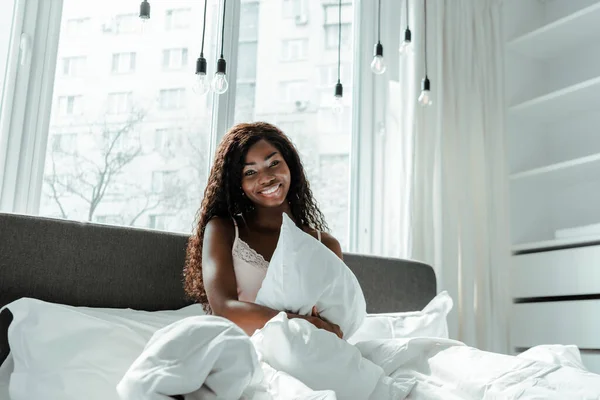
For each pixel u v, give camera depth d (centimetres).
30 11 208
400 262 243
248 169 177
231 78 252
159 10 241
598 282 270
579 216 324
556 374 120
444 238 273
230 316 147
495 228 292
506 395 119
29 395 134
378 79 289
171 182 235
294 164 191
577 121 331
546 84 350
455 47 297
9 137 199
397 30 296
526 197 330
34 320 142
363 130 282
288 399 106
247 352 107
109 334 146
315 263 140
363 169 279
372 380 124
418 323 192
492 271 287
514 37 341
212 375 105
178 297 189
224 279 160
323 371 121
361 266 231
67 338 141
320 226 198
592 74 328
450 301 205
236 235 173
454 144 287
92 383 137
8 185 198
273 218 182
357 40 288
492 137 303
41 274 166
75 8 223
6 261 162
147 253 186
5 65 202
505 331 288
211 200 181
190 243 185
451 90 290
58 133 214
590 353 277
